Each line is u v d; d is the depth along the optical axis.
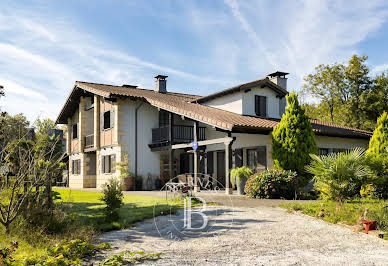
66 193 15.77
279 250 5.36
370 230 6.52
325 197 8.65
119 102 19.58
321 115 32.12
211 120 14.17
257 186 12.35
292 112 13.65
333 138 17.09
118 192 8.22
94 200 12.09
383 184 10.25
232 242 5.88
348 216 7.55
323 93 30.41
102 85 22.88
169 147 18.52
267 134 15.05
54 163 7.02
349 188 8.37
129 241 6.08
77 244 5.33
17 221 6.20
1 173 6.95
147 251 5.37
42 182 6.71
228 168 14.09
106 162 20.83
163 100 19.52
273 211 9.12
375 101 28.20
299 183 12.60
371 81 28.72
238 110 17.52
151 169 20.14
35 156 7.04
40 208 6.47
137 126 20.05
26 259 4.48
